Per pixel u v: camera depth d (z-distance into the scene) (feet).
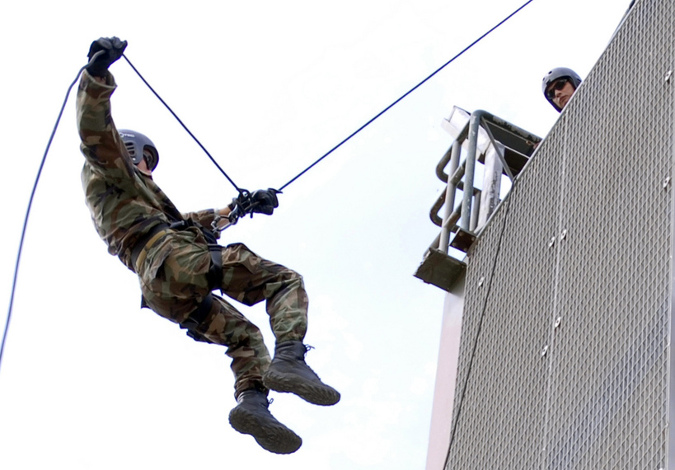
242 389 33.83
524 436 37.50
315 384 31.81
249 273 33.76
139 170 34.83
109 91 32.58
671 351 31.55
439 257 45.01
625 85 38.99
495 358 40.83
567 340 37.01
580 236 38.40
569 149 41.14
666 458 30.37
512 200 43.57
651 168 35.88
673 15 37.65
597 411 34.22
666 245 33.73
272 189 35.99
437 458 41.91
